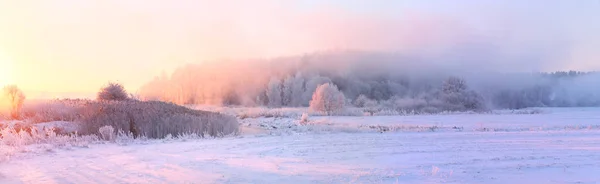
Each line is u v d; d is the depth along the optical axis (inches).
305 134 751.1
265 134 756.0
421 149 513.0
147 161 427.8
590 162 403.9
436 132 780.0
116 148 541.6
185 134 719.7
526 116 1376.7
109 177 341.4
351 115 1507.1
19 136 617.3
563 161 410.0
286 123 1106.1
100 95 1245.1
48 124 792.9
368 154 473.1
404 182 312.8
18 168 385.4
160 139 665.0
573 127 884.6
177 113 854.5
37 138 619.8
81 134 700.0
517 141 595.5
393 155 463.2
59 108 949.2
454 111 1742.1
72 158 450.0
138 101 1138.0
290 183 311.9
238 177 337.1
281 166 391.2
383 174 344.2
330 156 458.6
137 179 332.5
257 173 354.6
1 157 437.7
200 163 411.8
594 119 1191.6
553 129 832.9
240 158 446.6
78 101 1133.1
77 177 342.0
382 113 1574.8
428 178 327.3
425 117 1350.9
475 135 697.6
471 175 339.3
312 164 402.9
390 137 672.4
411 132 786.8
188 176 343.3
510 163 399.5
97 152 500.4
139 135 695.7
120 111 800.9
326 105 1566.2
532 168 371.6
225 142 609.3
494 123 1044.5
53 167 390.9
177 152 499.8
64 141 598.9
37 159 442.6
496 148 518.3
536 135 689.0
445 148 520.7
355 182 312.3
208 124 755.4
